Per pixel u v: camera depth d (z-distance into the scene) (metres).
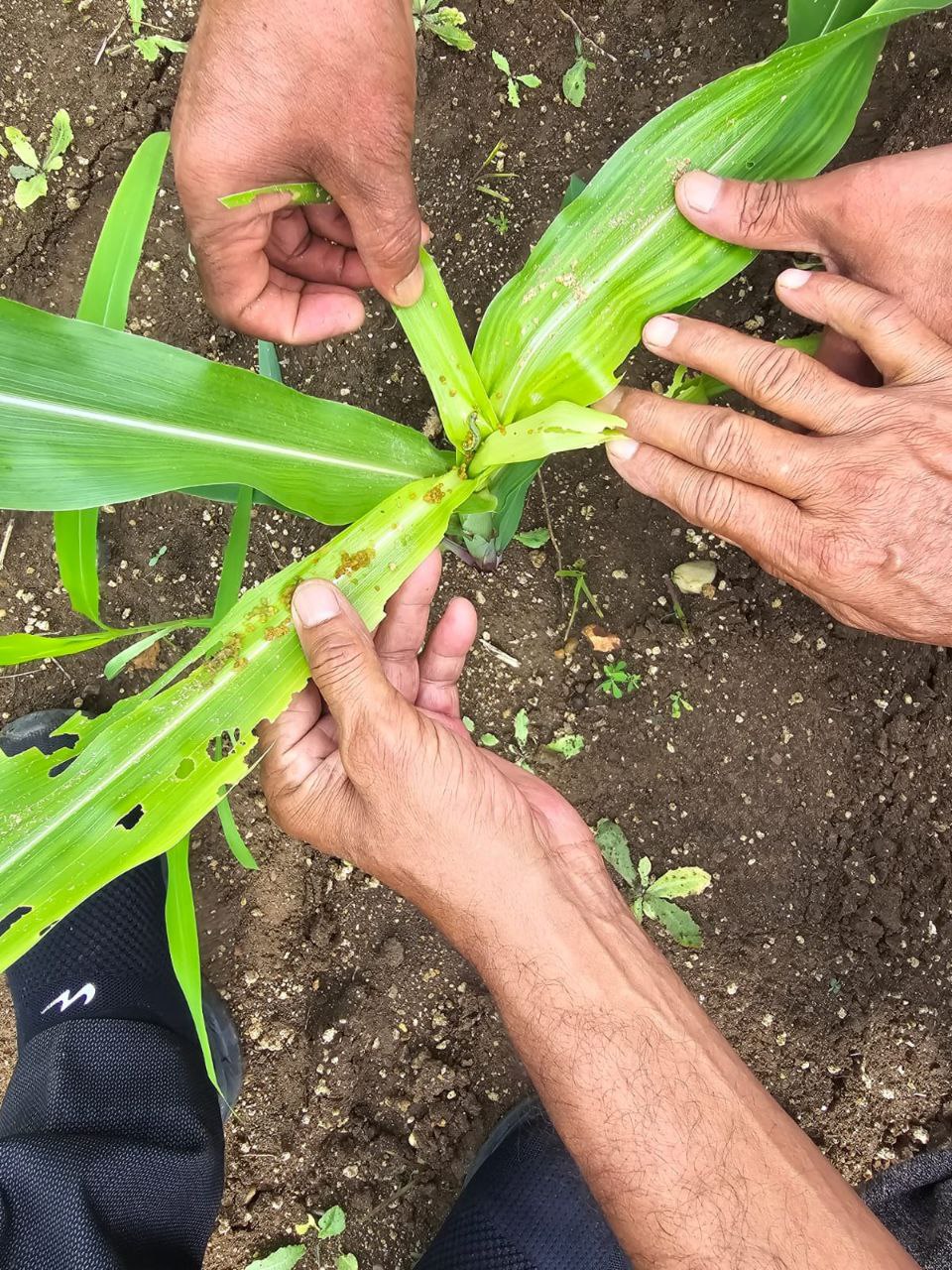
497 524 1.03
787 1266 0.68
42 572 1.24
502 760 0.95
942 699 1.12
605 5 1.12
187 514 1.23
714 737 1.18
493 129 1.16
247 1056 1.25
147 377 0.70
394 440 0.84
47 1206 0.93
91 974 1.17
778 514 0.78
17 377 0.65
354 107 0.66
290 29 0.62
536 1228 1.04
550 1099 0.77
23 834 0.66
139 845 0.68
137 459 0.70
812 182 0.76
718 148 0.79
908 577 0.77
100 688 1.25
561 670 1.20
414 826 0.75
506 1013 0.79
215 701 0.72
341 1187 1.23
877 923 1.16
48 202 1.20
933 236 0.74
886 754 1.15
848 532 0.76
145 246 1.19
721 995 1.20
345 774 0.80
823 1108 1.18
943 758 1.13
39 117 1.19
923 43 1.03
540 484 1.18
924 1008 1.16
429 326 0.82
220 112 0.67
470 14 1.13
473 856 0.76
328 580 0.75
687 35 1.11
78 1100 1.06
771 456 0.75
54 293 1.23
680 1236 0.70
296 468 0.77
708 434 0.78
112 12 1.17
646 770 1.19
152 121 1.19
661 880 1.18
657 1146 0.72
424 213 1.17
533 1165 1.09
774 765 1.17
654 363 1.14
